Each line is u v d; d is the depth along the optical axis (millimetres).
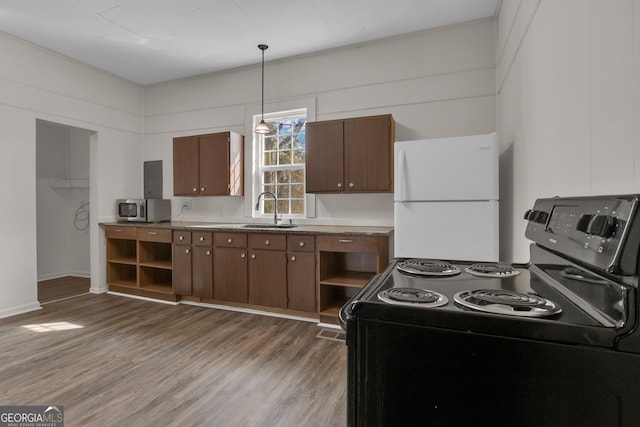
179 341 2471
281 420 1565
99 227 3855
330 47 3324
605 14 978
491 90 2822
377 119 2836
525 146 1843
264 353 2275
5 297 3037
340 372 2020
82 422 1535
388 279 1074
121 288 3785
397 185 2225
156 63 3707
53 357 2195
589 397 603
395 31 3021
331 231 2771
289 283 2904
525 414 646
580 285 776
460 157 2082
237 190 3699
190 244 3312
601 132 1007
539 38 1562
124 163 4164
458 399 697
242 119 3832
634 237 575
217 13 2717
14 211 3107
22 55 3156
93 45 3273
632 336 573
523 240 1907
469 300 787
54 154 4609
